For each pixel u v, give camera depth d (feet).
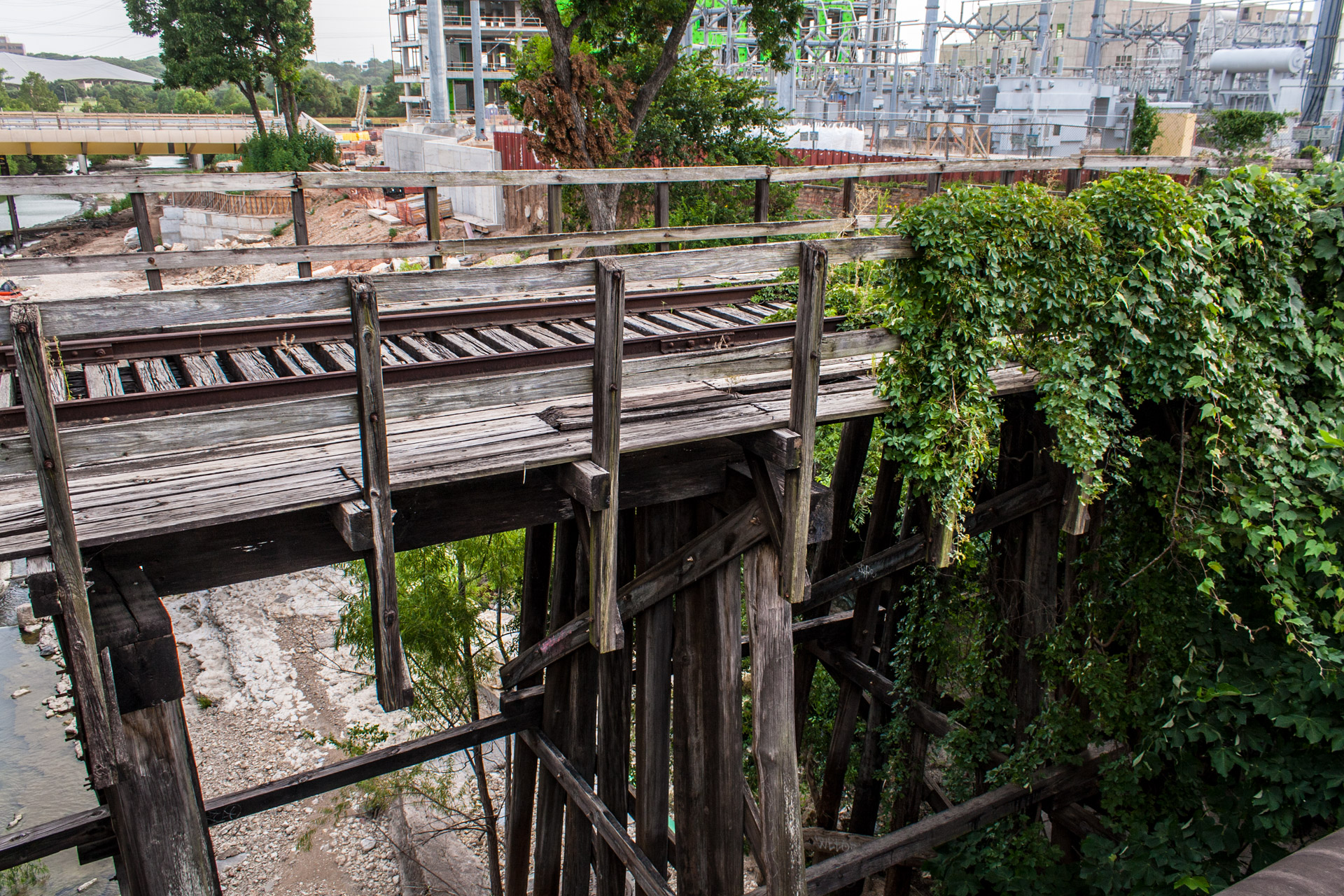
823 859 25.68
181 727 11.23
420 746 20.31
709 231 25.57
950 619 22.94
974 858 22.21
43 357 8.86
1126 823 20.45
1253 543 18.83
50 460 9.16
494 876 28.84
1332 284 20.48
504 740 36.40
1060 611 23.11
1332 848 8.24
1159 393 18.94
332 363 20.90
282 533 12.30
